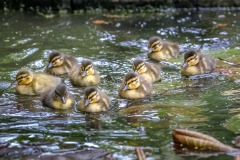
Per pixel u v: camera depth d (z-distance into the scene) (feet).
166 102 44.42
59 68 53.62
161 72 53.57
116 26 69.21
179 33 65.92
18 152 34.68
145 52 59.36
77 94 47.67
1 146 35.63
